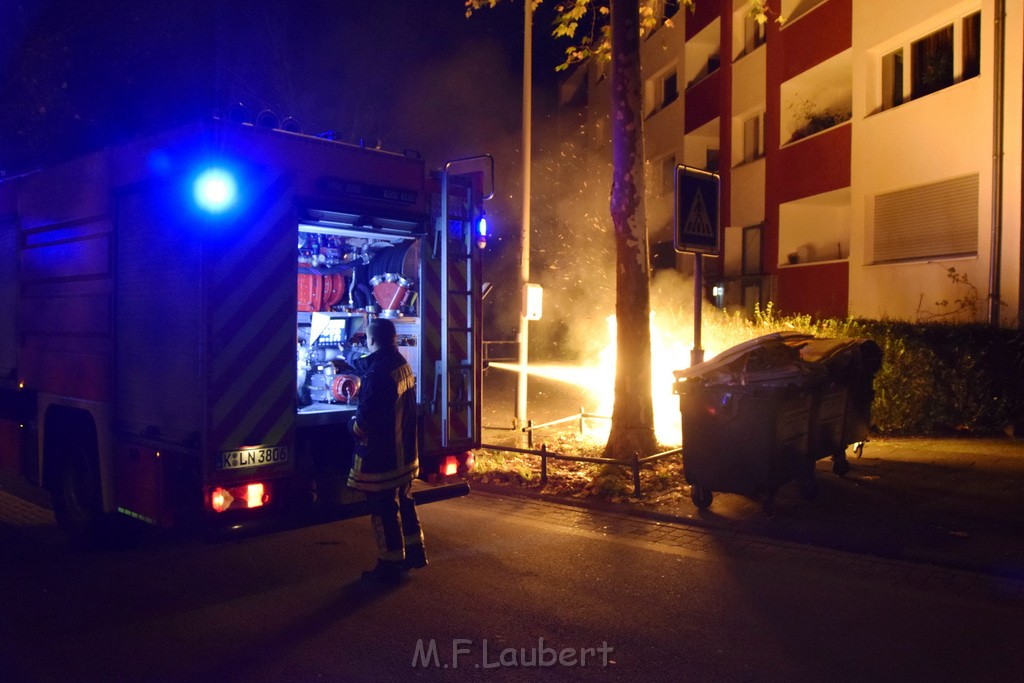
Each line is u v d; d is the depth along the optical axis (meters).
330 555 6.38
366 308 6.52
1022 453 9.84
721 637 4.71
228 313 5.26
